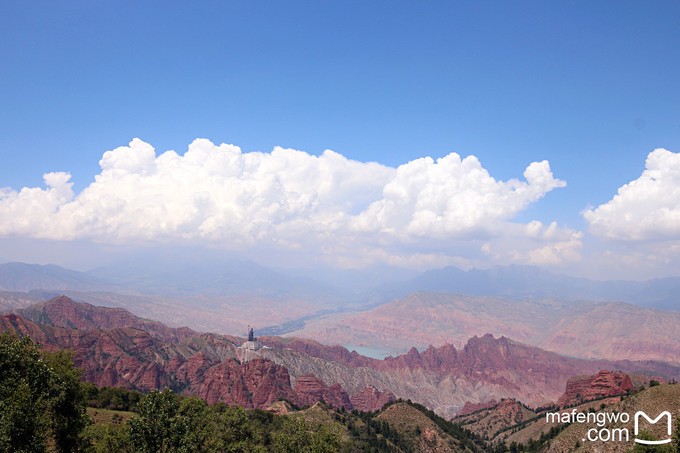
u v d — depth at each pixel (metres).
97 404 172.50
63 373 92.12
